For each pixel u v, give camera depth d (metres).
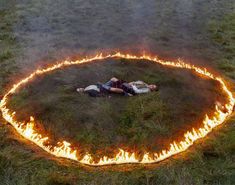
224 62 9.57
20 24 11.91
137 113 7.00
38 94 7.63
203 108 7.23
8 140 6.47
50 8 13.30
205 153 6.18
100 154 6.16
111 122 6.80
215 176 5.68
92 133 6.57
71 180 5.57
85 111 7.02
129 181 5.57
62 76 8.30
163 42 10.90
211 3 14.00
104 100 7.32
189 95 7.59
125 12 13.14
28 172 5.77
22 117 7.01
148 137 6.48
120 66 8.87
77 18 12.53
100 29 11.74
